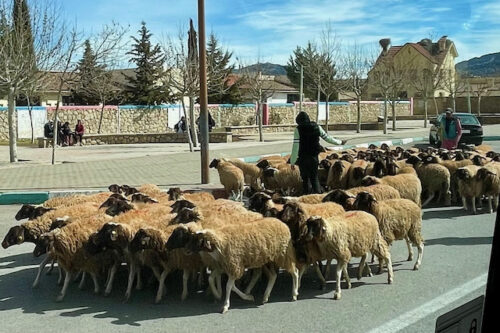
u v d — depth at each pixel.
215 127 46.06
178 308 6.75
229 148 29.61
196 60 30.58
